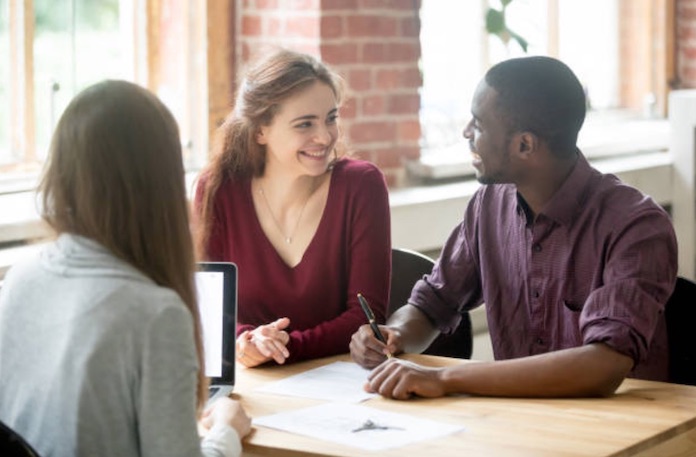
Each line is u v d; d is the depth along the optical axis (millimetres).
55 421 1716
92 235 1736
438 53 4938
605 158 5391
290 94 2805
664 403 2301
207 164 2990
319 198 2924
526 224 2652
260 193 2936
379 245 2926
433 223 4242
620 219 2502
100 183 1715
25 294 1786
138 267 1735
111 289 1697
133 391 1688
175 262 1754
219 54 4133
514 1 5281
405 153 4473
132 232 1726
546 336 2646
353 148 4238
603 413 2229
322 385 2463
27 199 3572
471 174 4727
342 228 2914
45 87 3752
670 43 6020
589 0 5828
